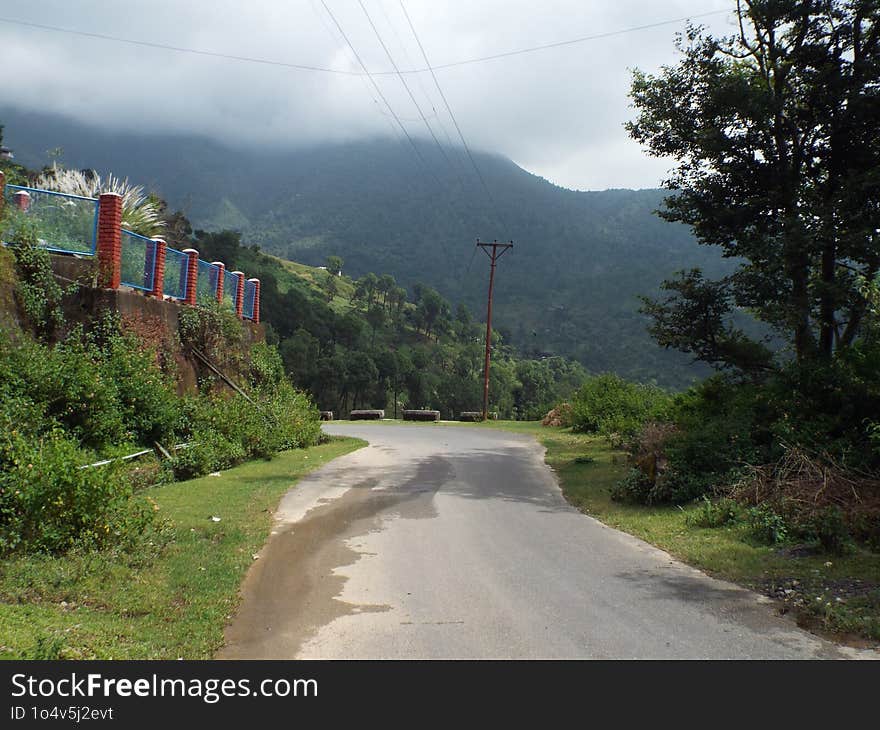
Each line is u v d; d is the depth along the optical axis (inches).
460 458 681.0
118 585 223.0
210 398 636.1
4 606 193.9
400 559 285.3
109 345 497.4
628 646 190.4
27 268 463.8
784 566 277.4
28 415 371.2
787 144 617.6
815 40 595.2
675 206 638.5
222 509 365.4
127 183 703.7
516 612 217.9
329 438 841.5
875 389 452.4
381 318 5364.2
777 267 555.2
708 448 455.5
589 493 479.5
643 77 652.7
